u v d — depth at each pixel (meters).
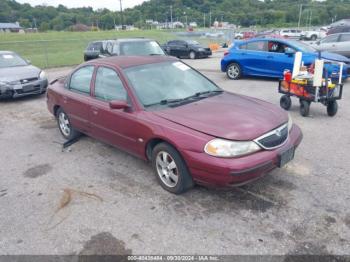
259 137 3.33
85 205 3.67
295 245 2.89
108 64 4.56
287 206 3.46
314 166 4.35
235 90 9.83
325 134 5.60
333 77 6.80
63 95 5.36
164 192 3.85
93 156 5.04
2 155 5.28
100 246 3.00
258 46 11.23
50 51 26.44
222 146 3.21
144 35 41.97
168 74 4.54
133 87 4.12
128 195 3.83
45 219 3.45
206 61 19.56
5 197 3.93
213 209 3.46
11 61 9.94
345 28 16.66
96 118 4.64
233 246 2.91
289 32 44.81
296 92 6.81
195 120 3.54
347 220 3.19
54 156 5.13
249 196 3.67
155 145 3.90
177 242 3.00
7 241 3.12
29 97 9.78
